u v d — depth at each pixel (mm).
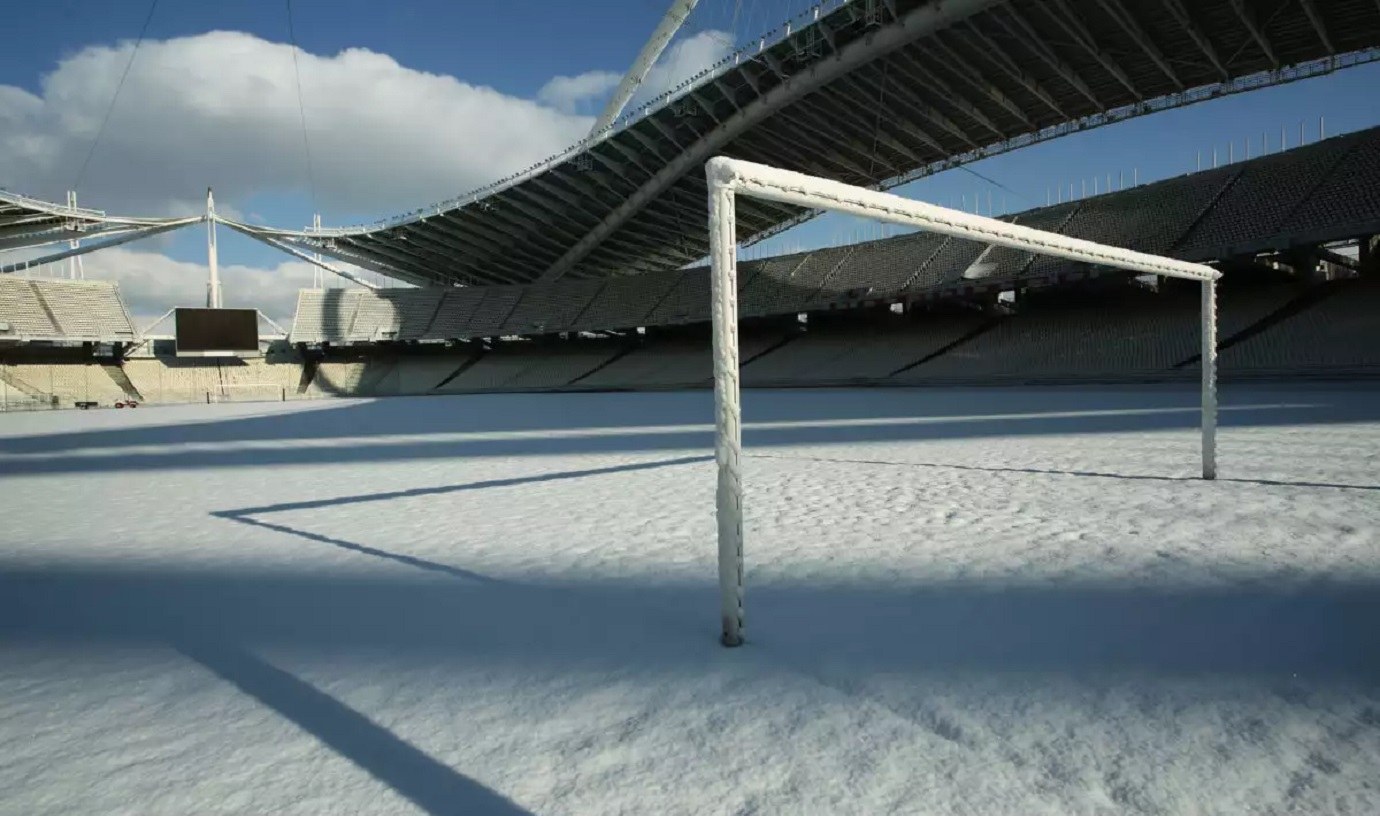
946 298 42375
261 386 56281
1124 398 22422
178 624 3721
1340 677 2639
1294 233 27859
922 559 4586
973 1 26484
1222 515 5539
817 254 48969
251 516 7230
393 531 6219
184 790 2086
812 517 6129
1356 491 6312
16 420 32250
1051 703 2498
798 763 2143
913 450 11211
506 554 5199
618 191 46656
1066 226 37500
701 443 13938
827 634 3266
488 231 53344
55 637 3545
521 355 60969
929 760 2141
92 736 2457
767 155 42531
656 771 2119
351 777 2137
